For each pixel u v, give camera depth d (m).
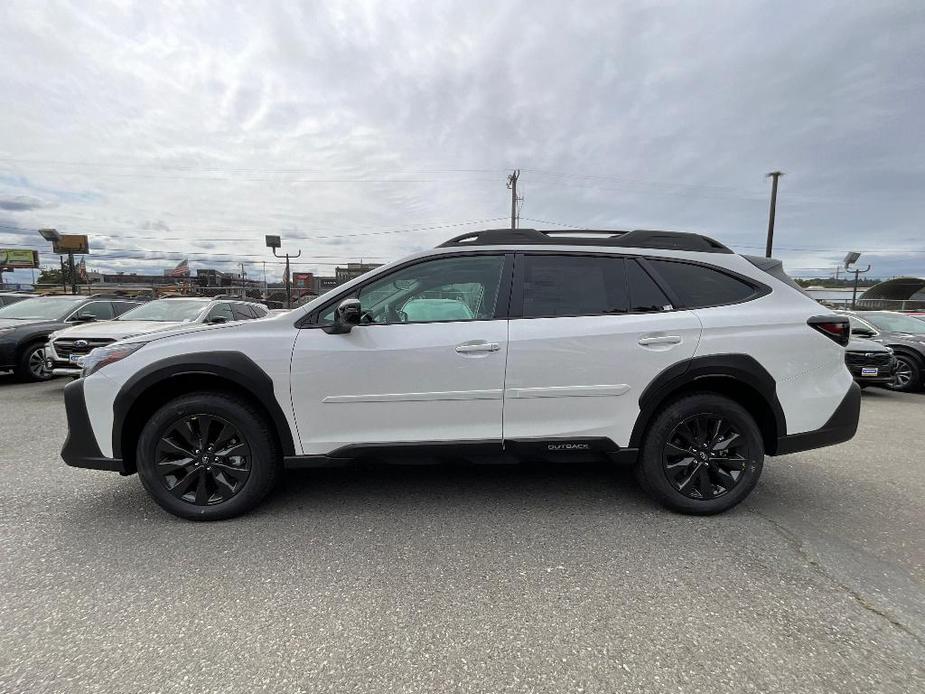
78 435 3.22
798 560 2.79
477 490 3.79
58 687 1.87
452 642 2.13
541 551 2.88
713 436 3.34
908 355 9.58
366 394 3.19
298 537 3.05
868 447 5.18
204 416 3.20
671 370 3.24
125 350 3.26
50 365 7.61
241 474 3.25
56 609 2.35
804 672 1.95
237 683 1.90
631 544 2.97
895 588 2.53
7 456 4.64
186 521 3.25
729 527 3.20
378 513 3.38
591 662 2.01
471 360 3.19
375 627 2.22
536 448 3.29
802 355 3.32
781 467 4.47
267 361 3.16
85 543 2.97
